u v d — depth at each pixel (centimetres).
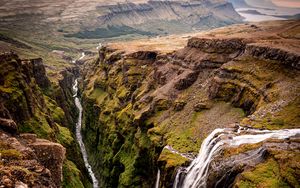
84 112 16962
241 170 4981
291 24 13512
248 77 7688
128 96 12450
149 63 13375
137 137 9338
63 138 9638
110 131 11750
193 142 7275
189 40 11056
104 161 11225
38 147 5603
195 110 8219
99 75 18075
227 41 9506
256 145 5388
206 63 9512
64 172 6838
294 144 5184
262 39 9438
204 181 5750
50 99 12938
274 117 6191
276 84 7006
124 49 17238
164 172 6850
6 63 8662
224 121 7306
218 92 8125
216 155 5728
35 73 13588
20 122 7619
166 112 9038
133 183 8738
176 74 10400
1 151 4703
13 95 7788
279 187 4359
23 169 4291
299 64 7025
